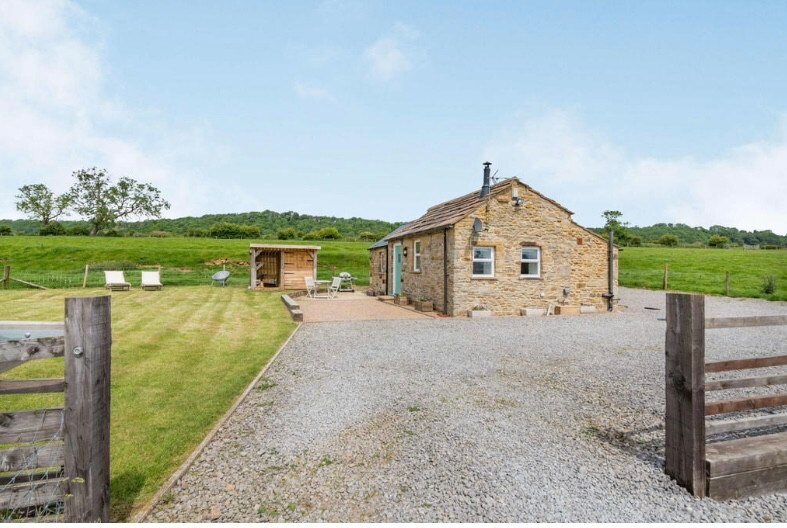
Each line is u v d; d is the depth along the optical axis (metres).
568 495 3.78
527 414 5.75
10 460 2.79
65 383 2.83
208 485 3.96
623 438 5.00
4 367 2.75
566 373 7.79
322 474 4.16
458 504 3.64
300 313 14.32
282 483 4.00
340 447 4.76
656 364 8.45
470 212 16.70
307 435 5.08
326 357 9.10
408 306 19.73
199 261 38.78
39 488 2.81
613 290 18.58
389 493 3.82
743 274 35.44
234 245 49.62
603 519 3.44
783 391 6.95
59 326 3.06
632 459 4.47
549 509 3.56
